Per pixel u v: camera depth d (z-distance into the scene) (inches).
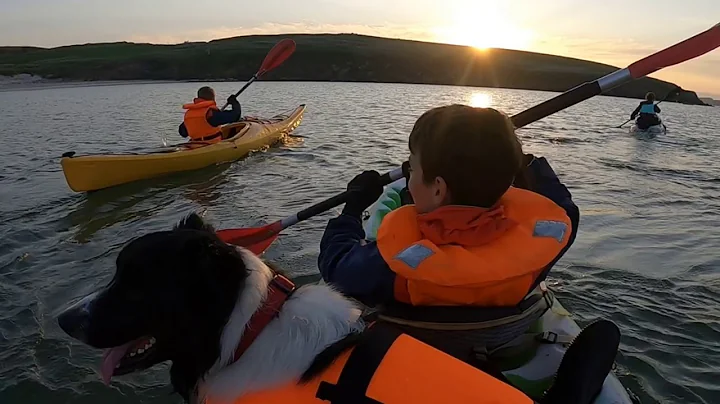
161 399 133.5
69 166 300.7
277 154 406.9
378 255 82.4
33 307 173.8
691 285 185.0
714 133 667.4
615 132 605.0
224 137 438.3
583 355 83.3
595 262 202.2
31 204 287.1
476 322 81.0
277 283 73.8
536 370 94.3
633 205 285.6
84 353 150.6
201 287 68.6
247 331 69.6
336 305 73.4
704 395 130.3
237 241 144.2
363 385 68.0
